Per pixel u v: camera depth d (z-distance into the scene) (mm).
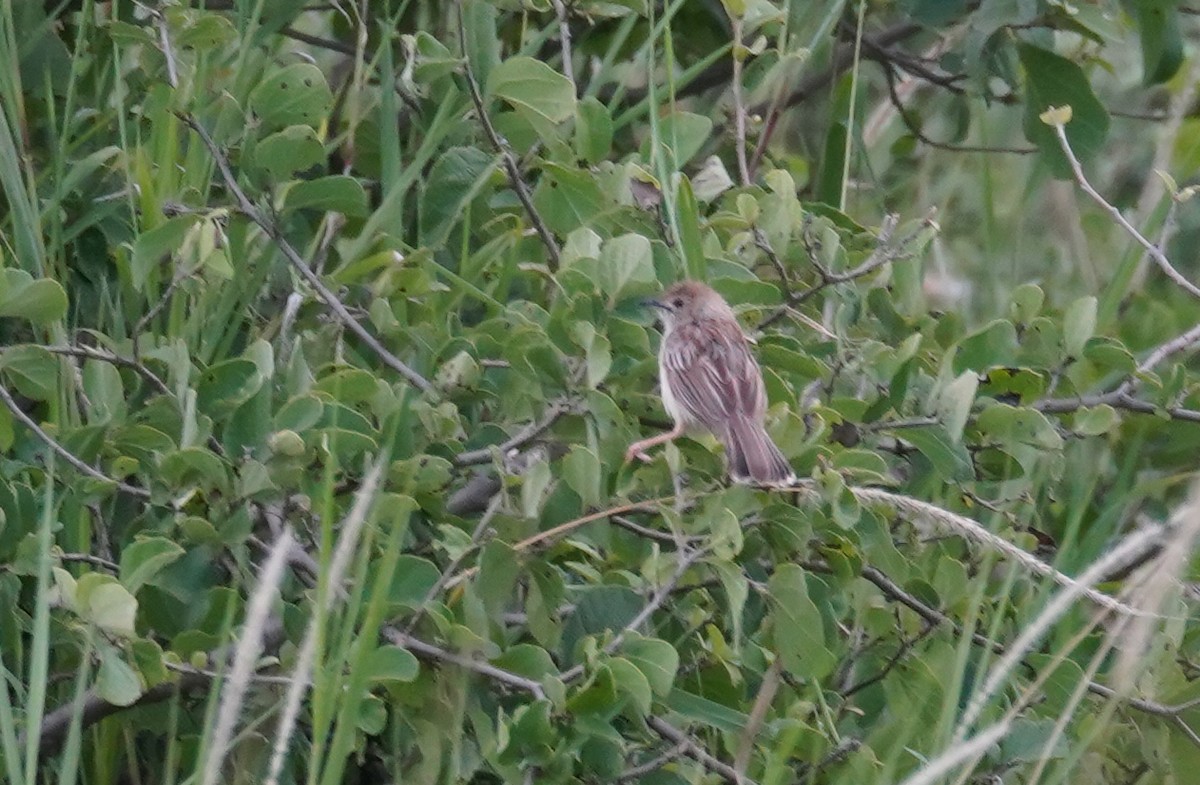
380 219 9539
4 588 7953
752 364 9320
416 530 8938
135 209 9836
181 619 8164
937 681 8695
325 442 7711
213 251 8312
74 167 9617
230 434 7996
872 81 15273
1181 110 12648
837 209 11320
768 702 8023
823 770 8438
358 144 11008
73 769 6750
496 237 10281
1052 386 10109
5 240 9227
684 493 8414
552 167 9828
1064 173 12008
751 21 10711
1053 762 8773
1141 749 9172
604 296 8750
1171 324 12578
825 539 8797
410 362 9438
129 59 10508
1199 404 10977
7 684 8141
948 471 9398
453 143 10438
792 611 8125
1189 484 11336
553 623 8016
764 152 12336
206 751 6633
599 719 7469
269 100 9414
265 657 7973
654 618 9062
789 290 9641
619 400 9336
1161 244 9766
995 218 14133
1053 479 10289
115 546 8961
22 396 9430
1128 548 6871
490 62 10211
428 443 8703
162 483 7824
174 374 8422
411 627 7766
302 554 8102
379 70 11422
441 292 9859
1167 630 9086
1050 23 11508
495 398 9227
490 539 7852
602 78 10750
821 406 9227
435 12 11875
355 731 7500
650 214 10133
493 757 7457
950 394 9312
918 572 9273
